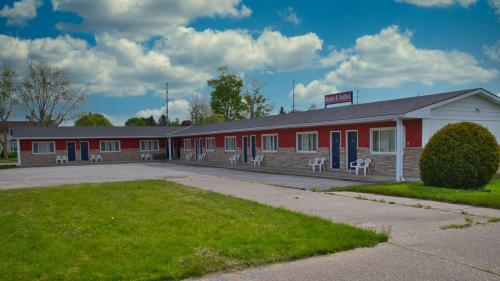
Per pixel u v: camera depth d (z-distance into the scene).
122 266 4.92
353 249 5.72
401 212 8.37
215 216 8.06
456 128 11.69
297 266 5.04
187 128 43.66
